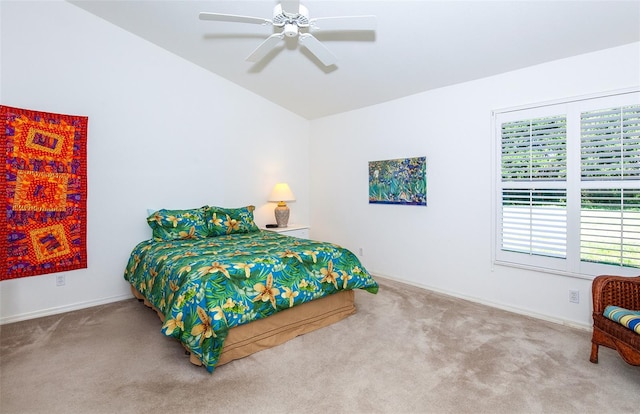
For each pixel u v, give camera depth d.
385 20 2.74
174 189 4.05
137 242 3.78
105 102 3.53
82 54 3.38
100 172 3.52
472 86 3.39
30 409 1.83
